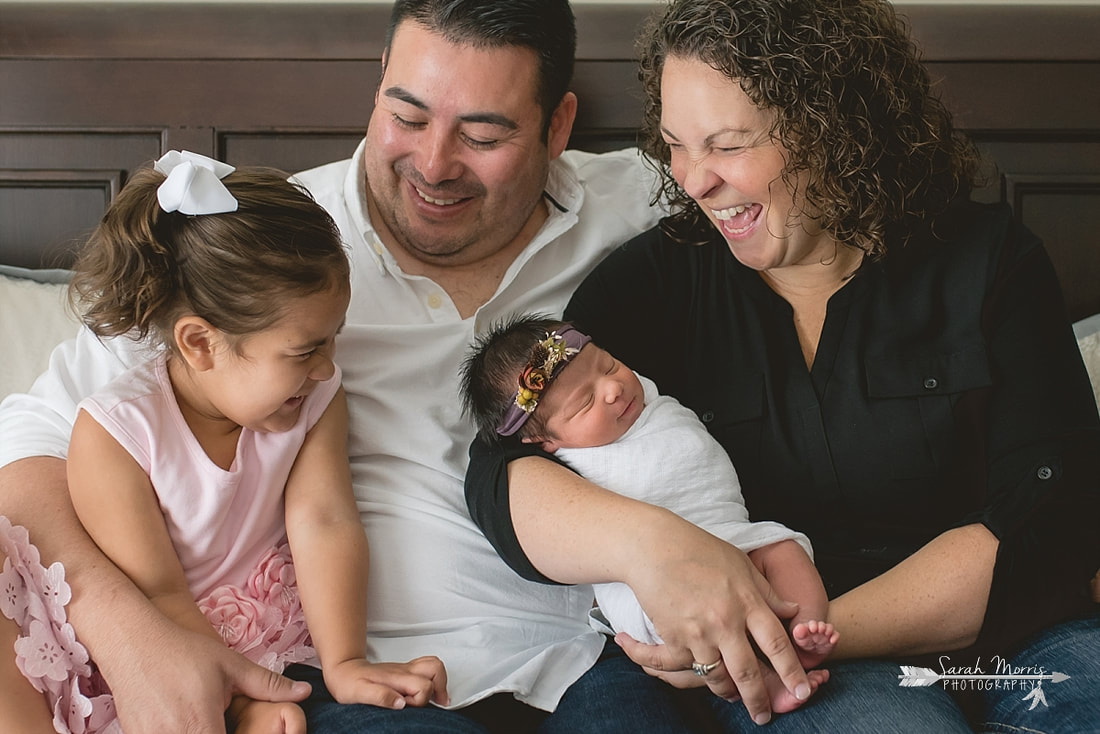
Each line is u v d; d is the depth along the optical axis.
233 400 1.31
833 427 1.42
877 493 1.41
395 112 1.48
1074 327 2.00
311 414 1.41
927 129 1.41
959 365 1.40
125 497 1.27
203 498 1.32
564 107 1.63
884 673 1.22
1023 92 2.11
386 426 1.50
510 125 1.48
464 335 1.56
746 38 1.30
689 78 1.33
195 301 1.27
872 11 1.39
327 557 1.32
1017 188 2.11
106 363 1.45
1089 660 1.24
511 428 1.40
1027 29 2.11
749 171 1.33
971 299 1.42
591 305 1.54
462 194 1.53
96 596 1.21
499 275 1.66
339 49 2.04
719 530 1.31
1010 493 1.31
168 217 1.30
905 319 1.43
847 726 1.13
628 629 1.27
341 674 1.23
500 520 1.32
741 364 1.47
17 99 2.01
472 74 1.44
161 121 2.02
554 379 1.37
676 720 1.24
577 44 2.08
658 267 1.55
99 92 2.02
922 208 1.43
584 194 1.70
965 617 1.26
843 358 1.43
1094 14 2.12
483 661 1.34
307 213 1.32
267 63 2.04
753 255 1.41
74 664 1.19
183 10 2.03
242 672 1.19
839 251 1.45
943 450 1.39
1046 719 1.22
